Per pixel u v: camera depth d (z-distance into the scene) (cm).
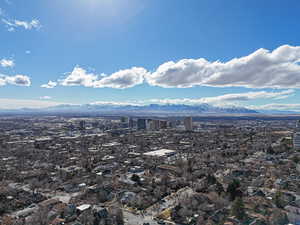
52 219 12000
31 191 16488
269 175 18612
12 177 19700
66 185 17388
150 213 12600
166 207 13262
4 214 12875
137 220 11806
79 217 11825
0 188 16112
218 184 15300
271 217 11456
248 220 11156
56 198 14925
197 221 11388
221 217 11638
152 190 15800
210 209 12556
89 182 17988
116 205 13512
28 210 13162
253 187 15888
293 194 14500
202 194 14162
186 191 15725
